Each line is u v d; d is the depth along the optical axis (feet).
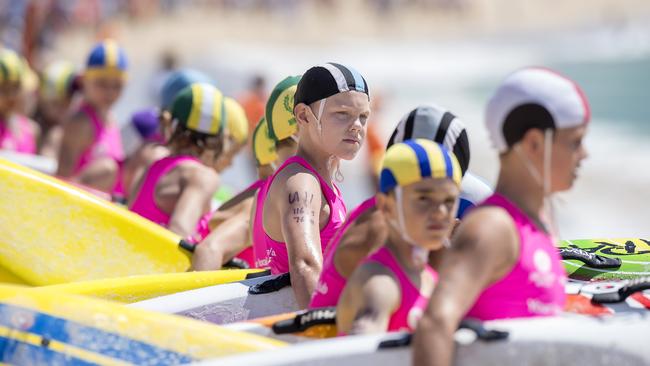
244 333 33.68
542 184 30.94
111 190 78.79
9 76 90.02
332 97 43.39
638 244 49.75
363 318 31.30
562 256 46.52
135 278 46.14
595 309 37.78
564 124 30.53
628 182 181.37
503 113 31.01
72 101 99.40
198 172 58.08
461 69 444.96
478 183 44.68
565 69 420.77
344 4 573.33
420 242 31.45
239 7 503.61
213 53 381.81
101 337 33.50
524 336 29.84
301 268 41.81
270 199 44.78
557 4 648.38
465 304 28.94
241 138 61.36
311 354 30.19
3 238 53.47
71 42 341.21
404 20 588.50
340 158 44.80
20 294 35.17
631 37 518.78
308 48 482.69
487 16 621.72
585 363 30.71
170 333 33.24
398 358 29.96
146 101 180.04
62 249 53.42
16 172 52.80
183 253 53.16
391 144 37.58
